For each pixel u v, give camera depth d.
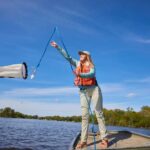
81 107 2.67
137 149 2.51
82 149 2.47
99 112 2.65
